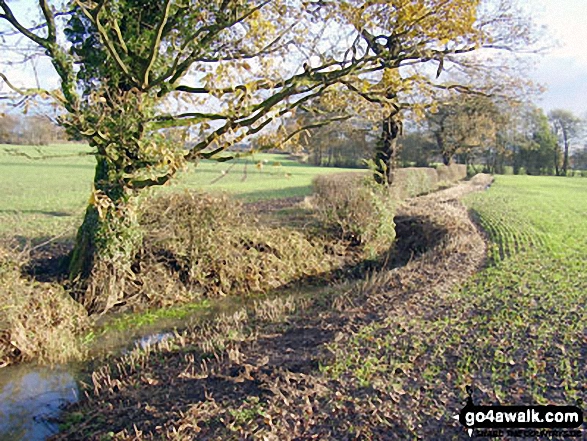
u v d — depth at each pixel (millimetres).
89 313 11500
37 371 8930
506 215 25297
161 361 8891
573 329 8344
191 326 11172
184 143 9281
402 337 8297
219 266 13992
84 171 46875
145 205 13383
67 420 7199
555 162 72000
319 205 19516
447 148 46875
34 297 10094
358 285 12602
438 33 10078
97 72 10406
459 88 15516
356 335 8609
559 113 72375
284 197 30000
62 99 8453
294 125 9859
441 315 9328
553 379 6656
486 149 54719
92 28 10047
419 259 15227
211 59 10805
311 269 15867
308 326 9758
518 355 7387
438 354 7566
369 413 6047
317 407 6285
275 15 10453
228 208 14734
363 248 17812
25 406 7688
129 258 12242
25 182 36469
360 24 9797
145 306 12320
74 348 9602
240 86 8633
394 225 19219
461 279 12141
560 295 10375
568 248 16188
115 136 9469
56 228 17688
